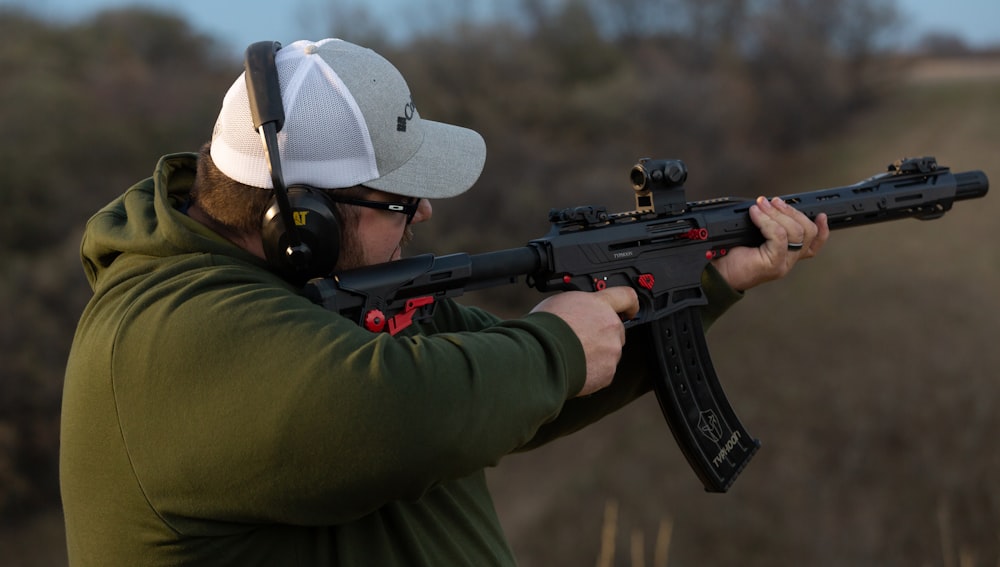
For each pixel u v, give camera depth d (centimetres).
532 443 213
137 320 134
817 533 1659
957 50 5981
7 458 1720
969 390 1912
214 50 3803
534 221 2677
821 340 2255
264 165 144
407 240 166
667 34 4619
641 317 203
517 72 3403
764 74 4272
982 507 1609
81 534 141
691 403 212
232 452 126
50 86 2606
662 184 208
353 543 142
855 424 1909
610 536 354
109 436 134
